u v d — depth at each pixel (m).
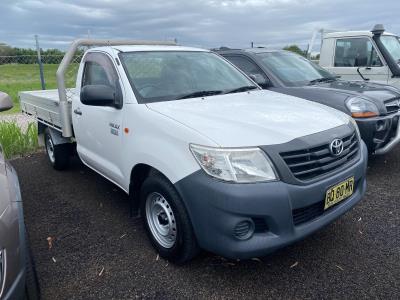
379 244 3.16
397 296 2.51
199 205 2.46
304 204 2.48
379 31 6.77
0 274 1.86
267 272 2.83
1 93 2.77
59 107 4.54
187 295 2.60
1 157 2.49
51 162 5.66
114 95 3.37
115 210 4.07
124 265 2.99
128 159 3.21
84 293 2.67
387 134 4.68
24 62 12.51
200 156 2.46
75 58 4.60
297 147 2.50
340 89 5.05
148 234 3.15
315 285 2.66
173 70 3.73
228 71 4.17
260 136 2.51
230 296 2.57
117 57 3.60
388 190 4.32
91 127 3.88
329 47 7.56
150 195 3.01
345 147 2.89
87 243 3.36
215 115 2.87
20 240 2.05
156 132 2.85
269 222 2.40
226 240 2.39
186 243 2.70
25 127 8.59
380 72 6.84
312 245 3.18
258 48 6.32
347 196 2.85
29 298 2.37
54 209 4.14
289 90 5.15
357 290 2.59
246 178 2.35
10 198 2.06
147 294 2.63
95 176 5.27
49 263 3.06
